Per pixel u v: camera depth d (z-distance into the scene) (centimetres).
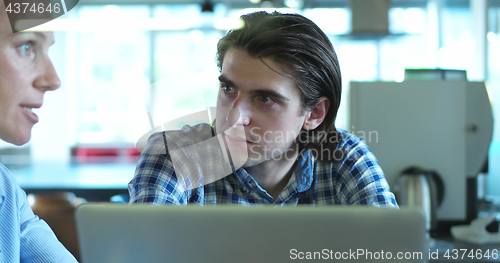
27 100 58
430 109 148
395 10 589
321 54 79
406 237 50
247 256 52
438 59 550
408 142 148
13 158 358
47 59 59
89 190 217
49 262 74
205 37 609
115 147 540
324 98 85
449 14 507
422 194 139
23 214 76
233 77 76
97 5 616
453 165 147
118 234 53
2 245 69
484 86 148
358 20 431
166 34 631
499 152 318
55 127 568
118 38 634
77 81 618
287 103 78
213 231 52
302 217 51
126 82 632
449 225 148
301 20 78
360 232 51
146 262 53
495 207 170
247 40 74
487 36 348
